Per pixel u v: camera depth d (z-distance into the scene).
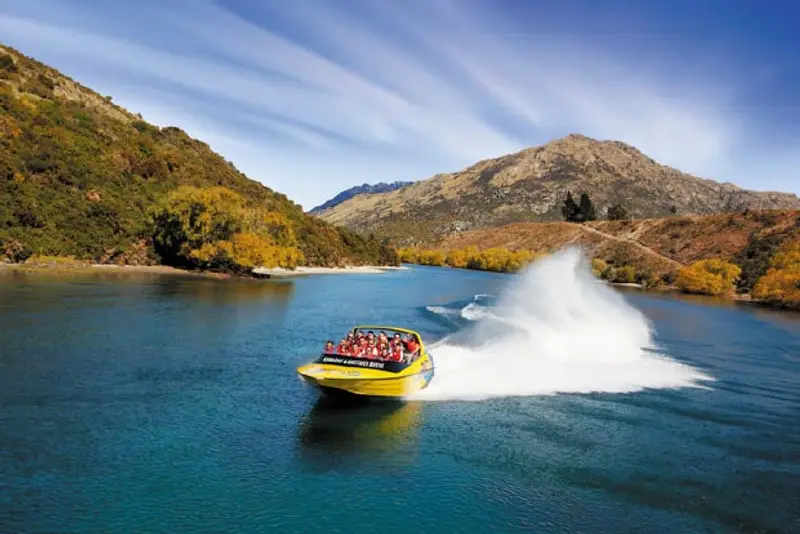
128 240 72.19
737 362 27.41
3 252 59.75
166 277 63.00
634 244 130.88
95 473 12.30
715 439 15.67
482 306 46.72
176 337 27.72
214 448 14.00
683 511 11.57
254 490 11.87
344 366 17.97
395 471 13.07
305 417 16.59
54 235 65.44
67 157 76.31
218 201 74.06
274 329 31.92
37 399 17.06
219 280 65.50
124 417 15.91
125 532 10.05
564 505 11.70
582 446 14.83
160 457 13.30
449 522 10.91
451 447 14.56
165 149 103.81
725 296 80.94
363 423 16.22
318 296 54.19
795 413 18.53
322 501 11.53
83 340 25.55
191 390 18.84
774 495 12.36
